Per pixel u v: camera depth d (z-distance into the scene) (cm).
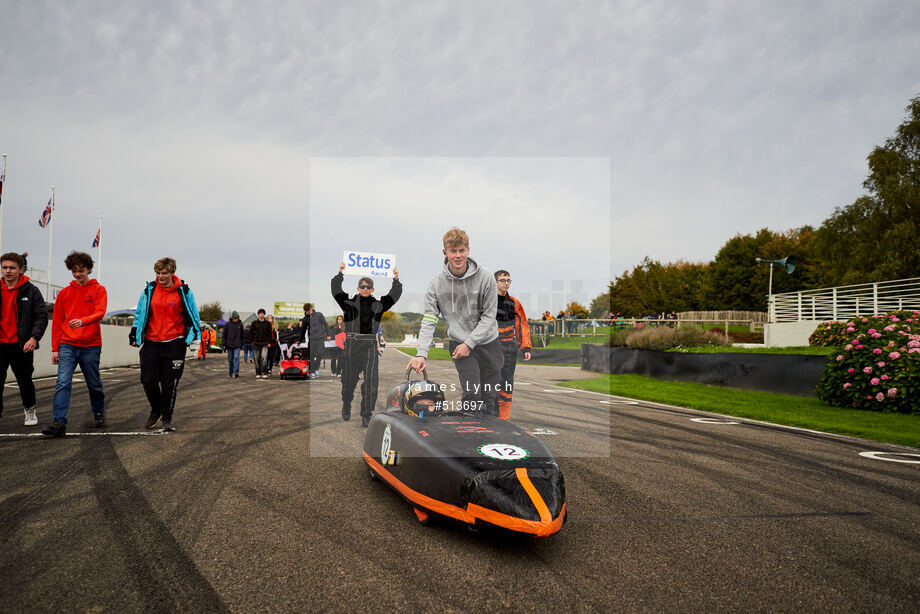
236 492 358
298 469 415
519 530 260
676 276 5962
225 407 742
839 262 3666
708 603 225
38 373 1145
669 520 329
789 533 311
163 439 519
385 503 341
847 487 417
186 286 568
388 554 266
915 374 823
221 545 272
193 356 2669
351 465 427
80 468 408
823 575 255
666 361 1381
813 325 1986
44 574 236
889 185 3359
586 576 248
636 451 529
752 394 1087
